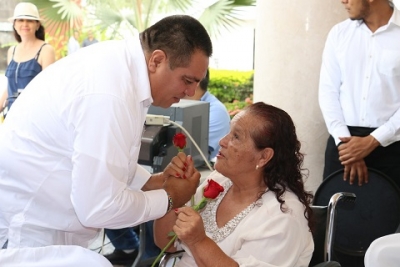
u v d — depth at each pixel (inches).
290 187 73.5
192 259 77.5
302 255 71.4
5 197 68.7
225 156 73.8
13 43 272.4
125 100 63.2
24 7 175.9
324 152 133.9
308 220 73.1
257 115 72.9
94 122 62.1
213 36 230.2
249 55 286.5
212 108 135.6
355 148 112.3
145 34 67.2
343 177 112.1
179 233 67.3
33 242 69.3
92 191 62.5
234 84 269.4
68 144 65.3
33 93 67.6
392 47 114.8
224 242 72.4
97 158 61.9
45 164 66.5
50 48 178.1
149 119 97.0
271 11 131.3
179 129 101.2
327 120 120.0
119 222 65.5
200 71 66.5
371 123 116.9
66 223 69.7
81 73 64.5
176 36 64.9
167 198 71.4
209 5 228.7
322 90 122.1
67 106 63.7
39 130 65.9
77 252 66.9
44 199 68.0
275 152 72.2
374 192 109.3
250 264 66.7
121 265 137.1
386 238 57.8
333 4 128.6
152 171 97.6
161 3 237.0
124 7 242.2
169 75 66.1
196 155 113.3
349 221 109.4
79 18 251.0
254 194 74.5
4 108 164.9
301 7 128.6
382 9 115.2
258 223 71.3
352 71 118.2
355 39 118.1
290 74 131.5
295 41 130.0
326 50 122.3
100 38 252.4
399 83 115.3
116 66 64.5
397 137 114.0
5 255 65.5
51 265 66.4
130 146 65.0
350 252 108.8
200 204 72.1
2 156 67.7
